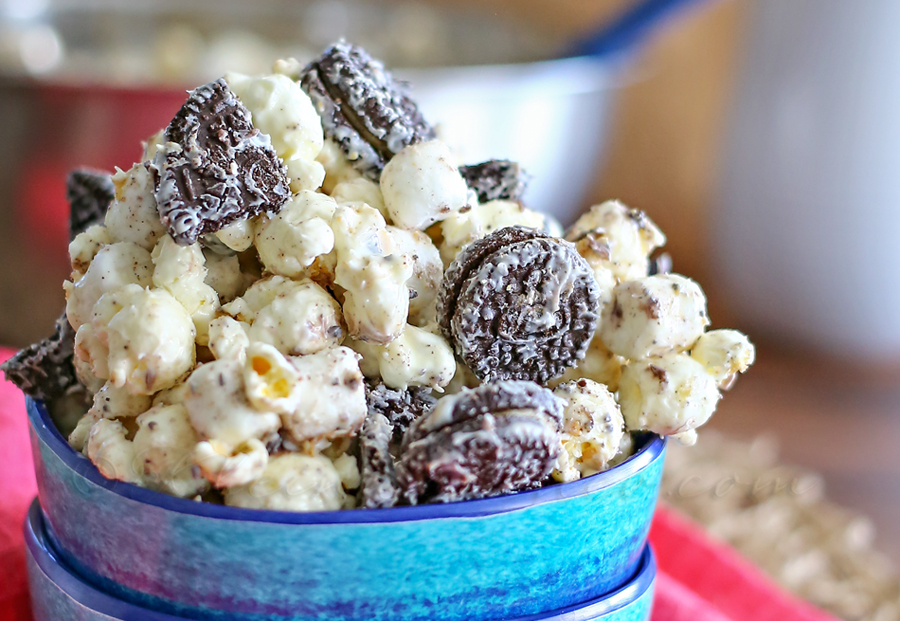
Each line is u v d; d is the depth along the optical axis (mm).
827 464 732
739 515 472
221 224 294
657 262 360
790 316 913
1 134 627
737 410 814
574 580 299
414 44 960
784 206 870
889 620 433
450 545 283
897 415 824
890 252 831
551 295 302
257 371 285
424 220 317
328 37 980
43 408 314
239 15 971
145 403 298
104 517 288
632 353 316
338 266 300
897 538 640
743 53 868
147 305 290
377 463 287
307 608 282
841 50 792
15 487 369
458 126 687
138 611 288
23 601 338
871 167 810
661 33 759
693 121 993
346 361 289
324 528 277
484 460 281
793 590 437
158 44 932
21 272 668
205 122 297
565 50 816
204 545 280
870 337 879
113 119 624
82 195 349
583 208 854
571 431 304
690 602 376
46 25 885
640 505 307
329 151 326
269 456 288
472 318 302
